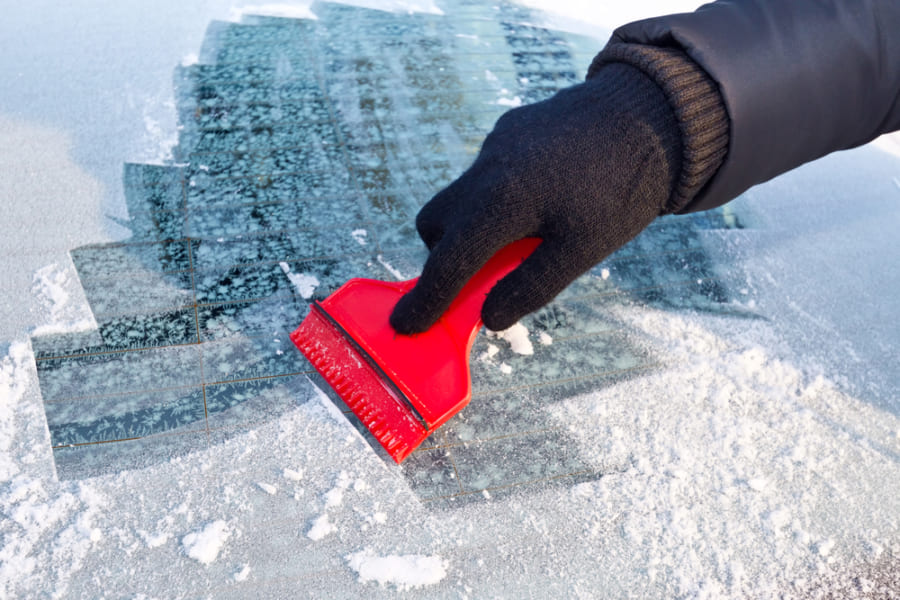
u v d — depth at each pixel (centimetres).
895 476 114
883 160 177
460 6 212
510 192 90
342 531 99
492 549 99
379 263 135
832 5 89
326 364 111
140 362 115
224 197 143
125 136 153
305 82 174
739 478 111
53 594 89
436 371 107
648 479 109
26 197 137
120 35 179
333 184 150
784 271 146
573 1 223
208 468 103
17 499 97
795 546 103
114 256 129
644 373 124
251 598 91
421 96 176
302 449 107
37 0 187
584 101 94
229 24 190
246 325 122
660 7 227
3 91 158
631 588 97
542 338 127
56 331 117
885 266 149
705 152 87
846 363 129
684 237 151
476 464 108
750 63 85
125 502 98
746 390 123
